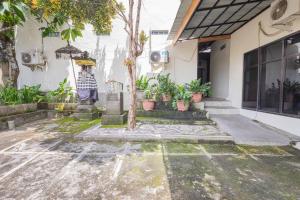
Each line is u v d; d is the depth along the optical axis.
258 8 5.38
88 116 6.39
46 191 2.29
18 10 2.62
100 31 6.61
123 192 2.28
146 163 3.10
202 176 2.68
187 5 4.93
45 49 7.84
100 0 5.30
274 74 5.12
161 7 7.64
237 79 7.13
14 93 6.48
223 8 5.06
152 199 2.15
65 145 3.96
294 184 2.48
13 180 2.54
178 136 4.25
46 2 5.07
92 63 6.53
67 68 7.85
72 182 2.49
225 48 8.41
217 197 2.20
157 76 7.12
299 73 4.28
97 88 7.24
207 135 4.31
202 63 11.27
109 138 4.27
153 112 6.38
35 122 6.16
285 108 4.70
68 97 7.60
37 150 3.65
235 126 5.14
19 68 7.88
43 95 7.64
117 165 3.01
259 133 4.52
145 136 4.26
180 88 6.51
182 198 2.17
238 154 3.53
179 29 6.21
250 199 2.16
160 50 7.52
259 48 5.74
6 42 6.90
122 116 5.44
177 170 2.86
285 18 4.15
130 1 4.46
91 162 3.12
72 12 5.34
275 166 3.02
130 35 4.56
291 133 4.45
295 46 4.39
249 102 6.36
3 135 4.67
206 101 7.41
